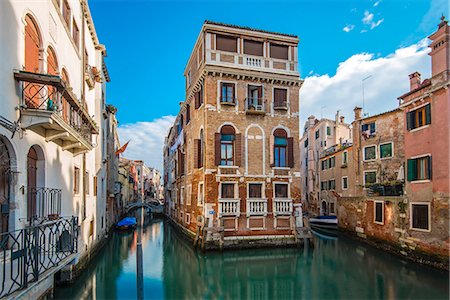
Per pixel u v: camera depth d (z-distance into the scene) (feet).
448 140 45.03
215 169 60.54
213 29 62.59
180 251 64.34
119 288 41.14
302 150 145.28
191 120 76.48
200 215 62.69
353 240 76.18
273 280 45.11
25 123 26.96
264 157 63.36
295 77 66.33
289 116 65.87
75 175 45.06
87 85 55.01
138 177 242.17
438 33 47.14
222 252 58.03
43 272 22.97
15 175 25.86
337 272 48.62
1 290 18.38
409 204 53.67
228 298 38.40
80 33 49.49
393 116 80.48
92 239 53.88
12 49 25.46
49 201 32.63
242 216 60.85
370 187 76.43
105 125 73.72
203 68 61.31
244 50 64.85
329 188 110.52
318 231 94.12
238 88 63.57
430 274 46.09
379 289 40.75
